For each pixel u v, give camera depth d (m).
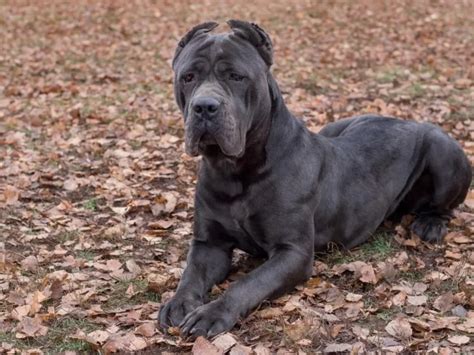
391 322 4.12
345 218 5.20
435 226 5.55
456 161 5.70
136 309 4.48
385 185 5.47
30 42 15.23
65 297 4.66
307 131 5.04
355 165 5.31
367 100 9.70
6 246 5.67
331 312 4.36
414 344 3.88
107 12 18.64
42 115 9.55
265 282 4.39
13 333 4.26
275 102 4.75
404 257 5.11
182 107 4.73
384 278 4.80
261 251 4.93
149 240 5.68
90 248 5.59
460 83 10.22
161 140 8.30
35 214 6.35
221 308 4.13
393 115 8.78
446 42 13.38
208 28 4.86
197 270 4.70
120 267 5.18
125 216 6.28
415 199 5.86
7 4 19.84
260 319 4.29
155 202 6.47
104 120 9.30
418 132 5.79
